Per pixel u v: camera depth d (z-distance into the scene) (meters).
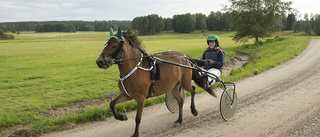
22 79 11.25
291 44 26.69
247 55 23.41
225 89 4.95
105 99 7.60
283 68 12.52
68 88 9.12
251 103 6.43
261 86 8.52
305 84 8.40
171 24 126.00
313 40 37.00
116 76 11.57
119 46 3.88
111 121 5.23
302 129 4.49
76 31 177.62
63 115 5.81
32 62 18.62
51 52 27.97
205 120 5.21
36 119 5.55
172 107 5.63
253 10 30.30
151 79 4.30
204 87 5.41
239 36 32.22
